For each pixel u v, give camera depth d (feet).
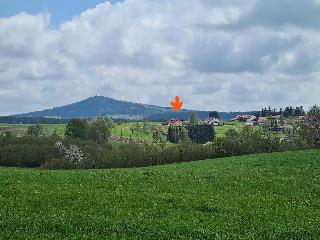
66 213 76.18
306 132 360.28
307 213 86.99
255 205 92.84
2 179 108.88
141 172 141.90
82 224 70.08
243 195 105.09
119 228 68.80
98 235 63.72
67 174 126.31
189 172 148.25
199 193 104.88
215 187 115.24
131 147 349.00
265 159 204.44
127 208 83.30
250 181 126.11
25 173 123.85
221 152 324.60
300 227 74.79
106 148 415.44
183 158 319.06
